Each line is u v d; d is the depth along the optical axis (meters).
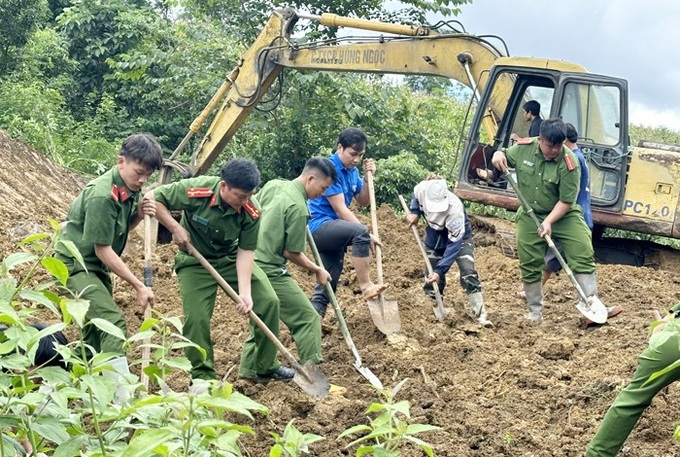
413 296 9.02
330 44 14.05
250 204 6.23
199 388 3.27
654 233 11.72
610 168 11.74
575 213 8.70
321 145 17.69
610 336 8.41
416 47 13.01
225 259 6.45
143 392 3.79
